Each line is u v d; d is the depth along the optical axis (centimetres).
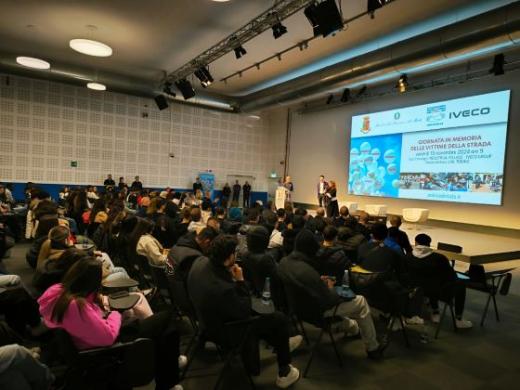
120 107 1145
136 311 233
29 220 564
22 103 992
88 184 1096
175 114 1250
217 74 1000
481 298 418
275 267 283
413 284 315
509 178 727
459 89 814
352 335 300
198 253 249
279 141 1405
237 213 582
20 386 122
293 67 926
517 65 703
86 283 164
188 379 226
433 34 610
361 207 1048
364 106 1052
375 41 733
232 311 196
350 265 317
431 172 865
